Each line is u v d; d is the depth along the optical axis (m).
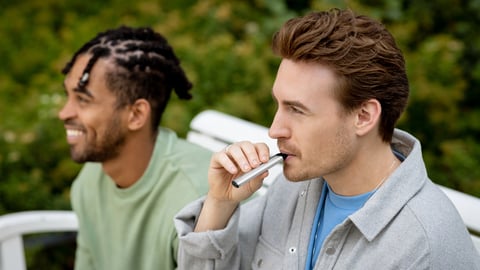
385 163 1.13
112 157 1.61
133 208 1.65
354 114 1.06
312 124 1.06
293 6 3.35
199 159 1.65
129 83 1.56
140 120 1.59
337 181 1.15
